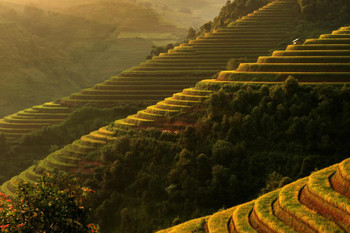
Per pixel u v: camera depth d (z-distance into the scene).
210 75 157.38
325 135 73.88
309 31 179.75
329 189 33.53
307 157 72.25
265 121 79.88
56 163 107.81
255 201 41.97
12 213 25.73
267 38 179.75
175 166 82.19
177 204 75.56
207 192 73.12
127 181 86.06
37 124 167.88
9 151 150.00
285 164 73.75
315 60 97.25
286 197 36.81
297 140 76.12
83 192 27.77
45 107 175.62
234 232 39.50
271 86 86.81
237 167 76.06
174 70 164.12
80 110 157.38
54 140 153.25
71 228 26.45
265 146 77.88
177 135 88.69
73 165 103.94
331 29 179.62
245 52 169.88
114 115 152.88
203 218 51.12
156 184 80.00
